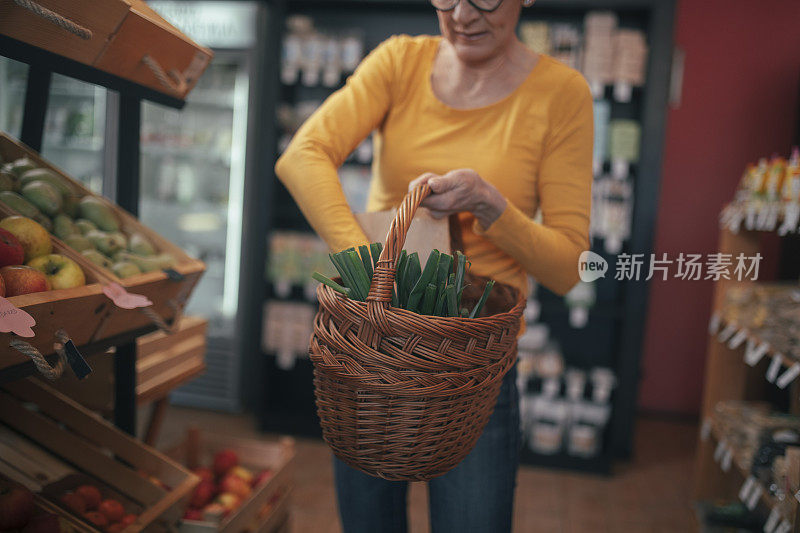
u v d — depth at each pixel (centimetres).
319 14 414
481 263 129
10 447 153
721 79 430
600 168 366
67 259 125
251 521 191
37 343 113
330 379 97
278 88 386
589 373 386
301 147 127
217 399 432
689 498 326
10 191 140
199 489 196
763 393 302
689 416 455
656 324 455
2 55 110
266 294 400
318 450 369
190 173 450
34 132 172
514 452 131
